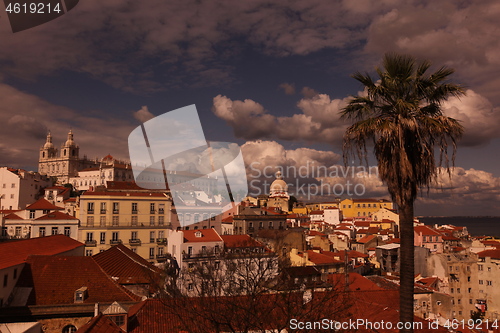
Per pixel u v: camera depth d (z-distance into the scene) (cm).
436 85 1691
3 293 3591
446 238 13700
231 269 3559
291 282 3322
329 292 2809
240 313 2670
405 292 1664
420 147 1656
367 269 9919
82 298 3816
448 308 5912
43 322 3612
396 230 12888
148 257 8181
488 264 8681
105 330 2788
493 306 8469
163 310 3306
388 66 1706
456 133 1644
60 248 5497
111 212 8125
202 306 2716
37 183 16512
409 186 1659
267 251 5541
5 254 4150
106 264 4806
